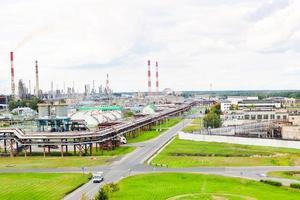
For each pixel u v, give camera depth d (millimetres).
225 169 138875
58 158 169375
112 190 107062
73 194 108125
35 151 192375
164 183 118812
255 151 178500
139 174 131875
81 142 176875
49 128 198625
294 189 109438
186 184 117375
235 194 105500
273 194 105125
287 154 168500
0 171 142000
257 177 124812
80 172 137625
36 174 135125
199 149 187125
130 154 177625
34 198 103875
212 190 109938
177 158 163125
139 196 104062
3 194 107938
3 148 199500
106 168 144250
